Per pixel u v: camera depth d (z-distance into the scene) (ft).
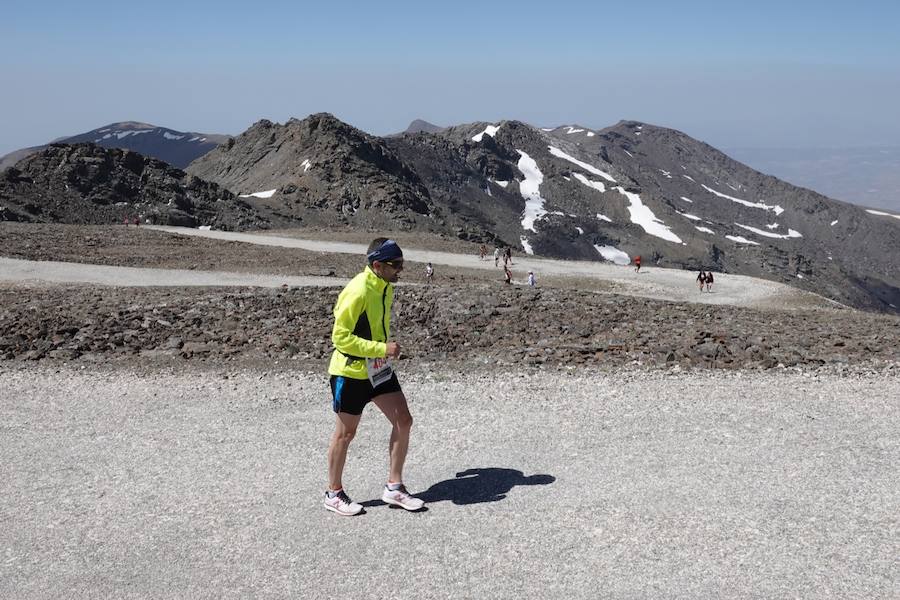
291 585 16.35
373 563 17.20
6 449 26.71
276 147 629.10
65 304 63.77
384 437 26.58
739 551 17.10
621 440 25.11
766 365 36.63
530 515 19.40
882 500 19.62
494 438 25.86
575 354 40.68
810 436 25.00
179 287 97.50
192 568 17.29
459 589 15.92
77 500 21.58
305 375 37.37
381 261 19.34
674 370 35.70
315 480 22.57
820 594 15.24
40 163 392.06
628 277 188.96
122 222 365.40
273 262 170.50
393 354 19.11
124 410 31.65
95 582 16.80
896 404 28.73
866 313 78.13
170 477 23.24
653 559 16.87
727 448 23.99
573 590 15.70
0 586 16.79
